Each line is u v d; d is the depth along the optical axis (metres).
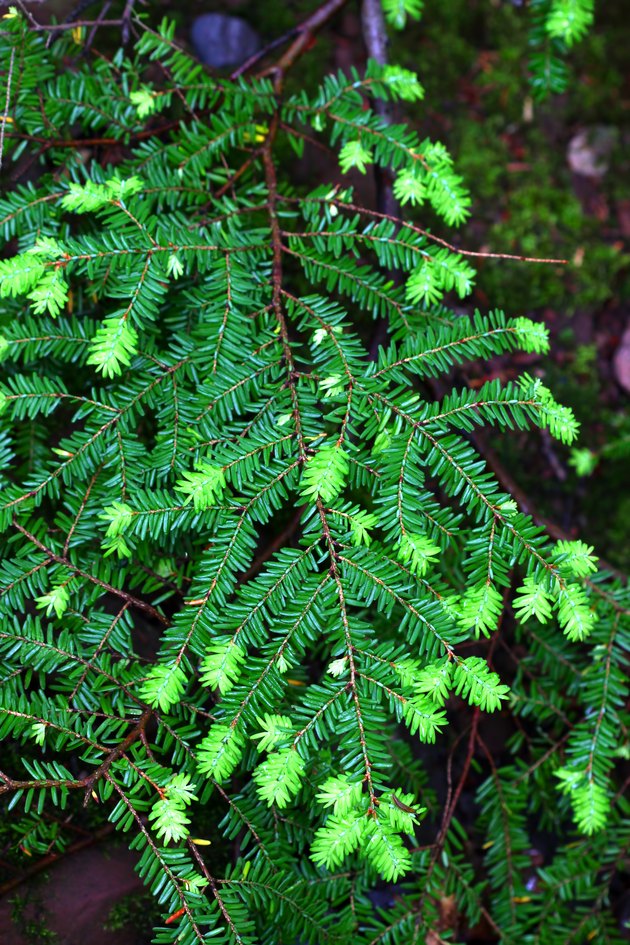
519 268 1.90
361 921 1.62
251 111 1.58
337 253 1.54
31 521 1.56
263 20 1.90
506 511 1.47
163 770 1.45
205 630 1.45
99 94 1.58
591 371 1.91
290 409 1.48
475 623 1.45
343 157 1.55
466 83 1.96
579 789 1.56
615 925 1.72
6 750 1.54
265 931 1.50
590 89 2.01
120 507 1.45
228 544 1.46
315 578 1.45
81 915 1.55
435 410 1.48
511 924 1.62
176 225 1.52
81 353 1.52
